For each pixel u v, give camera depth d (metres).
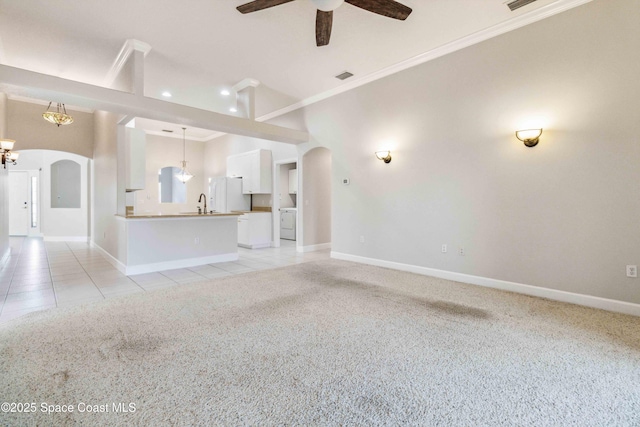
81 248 6.71
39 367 1.93
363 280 4.04
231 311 2.91
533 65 3.28
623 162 2.80
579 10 2.99
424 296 3.36
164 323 2.62
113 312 2.88
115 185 5.01
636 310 2.78
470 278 3.85
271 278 4.16
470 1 3.04
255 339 2.33
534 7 3.15
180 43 3.77
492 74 3.58
